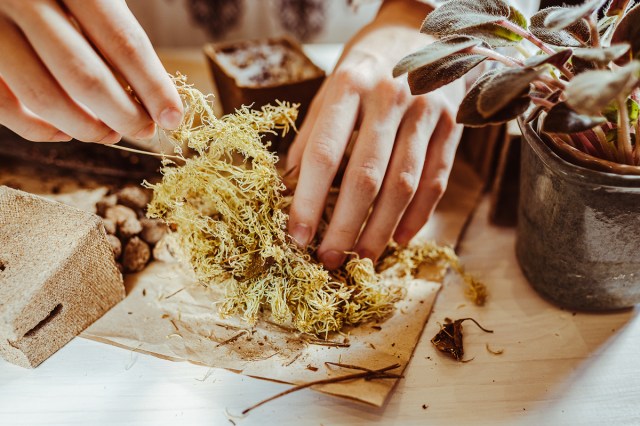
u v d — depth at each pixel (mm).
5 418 251
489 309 300
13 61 214
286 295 274
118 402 257
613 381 266
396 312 294
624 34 234
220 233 271
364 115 289
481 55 252
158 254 316
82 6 218
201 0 505
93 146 357
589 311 299
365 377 259
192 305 296
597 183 243
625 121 236
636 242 260
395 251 316
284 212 292
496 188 339
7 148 355
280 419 252
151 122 245
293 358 270
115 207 311
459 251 335
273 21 526
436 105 302
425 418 252
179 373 268
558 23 213
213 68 398
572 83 202
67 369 269
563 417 252
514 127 320
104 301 288
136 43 226
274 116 285
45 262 260
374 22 359
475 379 267
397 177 283
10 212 274
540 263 295
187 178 267
